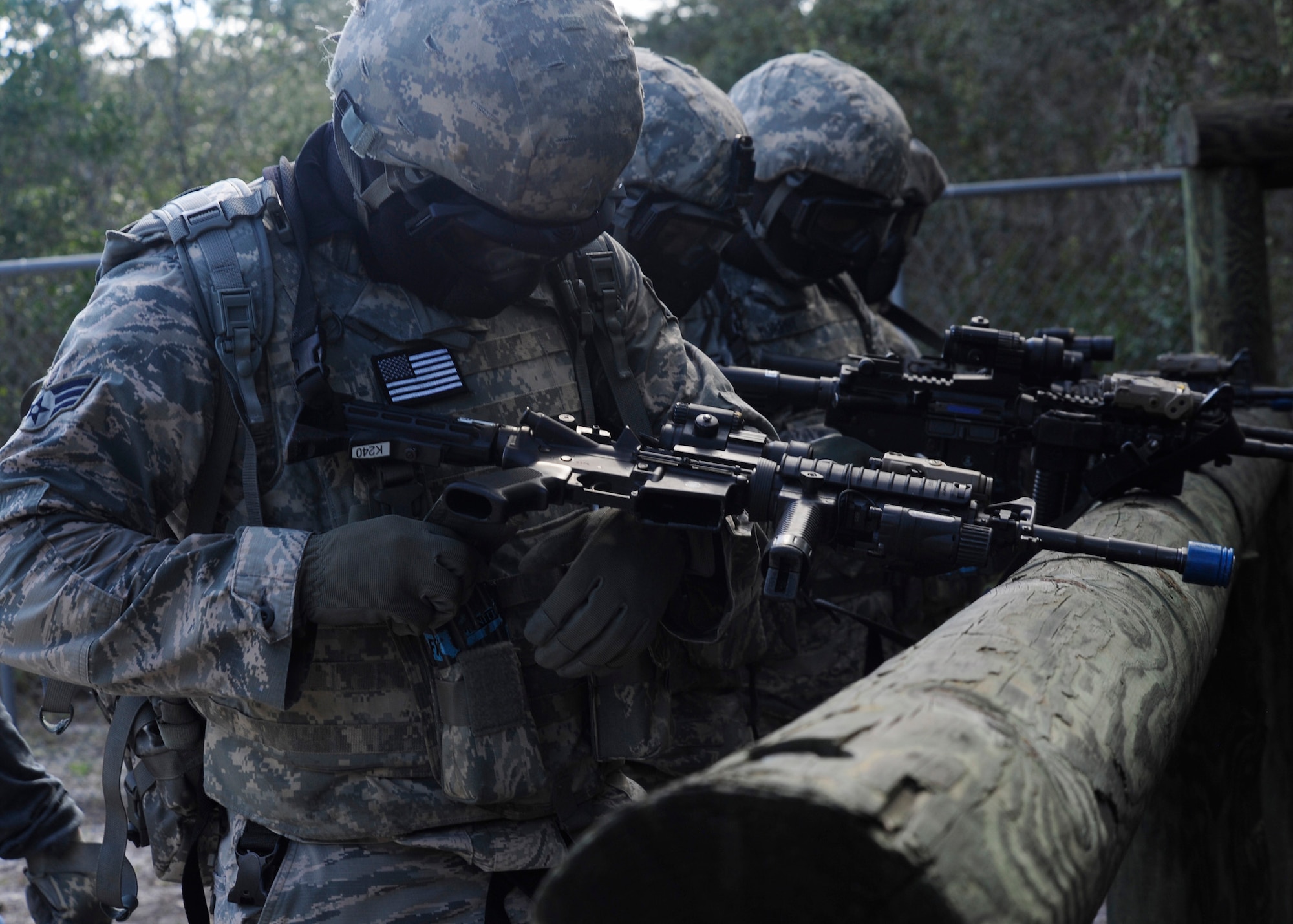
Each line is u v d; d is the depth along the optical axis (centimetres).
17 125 991
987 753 90
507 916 179
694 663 241
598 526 179
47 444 161
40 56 990
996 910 78
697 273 287
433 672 174
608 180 174
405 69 165
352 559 158
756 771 78
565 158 166
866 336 362
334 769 176
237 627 157
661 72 284
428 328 179
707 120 278
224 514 175
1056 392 277
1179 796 306
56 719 205
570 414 195
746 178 281
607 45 172
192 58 1213
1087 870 95
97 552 160
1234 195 472
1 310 656
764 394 279
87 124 1038
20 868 421
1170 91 1151
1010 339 269
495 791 173
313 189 178
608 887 79
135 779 204
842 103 320
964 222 806
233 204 177
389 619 167
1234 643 308
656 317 213
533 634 171
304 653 165
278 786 177
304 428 167
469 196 168
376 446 170
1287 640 367
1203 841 304
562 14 169
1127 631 145
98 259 498
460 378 181
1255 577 312
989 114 1304
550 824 185
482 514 161
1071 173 1304
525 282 181
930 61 1327
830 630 308
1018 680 110
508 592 184
